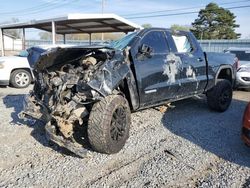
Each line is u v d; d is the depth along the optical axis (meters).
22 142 4.61
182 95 5.83
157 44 5.21
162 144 4.61
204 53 6.38
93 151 4.25
